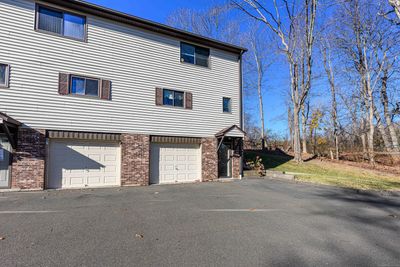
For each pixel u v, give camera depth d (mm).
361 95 22906
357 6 20109
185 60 14164
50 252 3975
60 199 8227
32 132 10047
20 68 9992
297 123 20078
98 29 11734
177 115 13562
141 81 12633
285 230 5258
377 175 16188
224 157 15375
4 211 6523
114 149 11922
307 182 12992
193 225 5492
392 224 5816
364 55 21109
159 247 4242
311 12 17781
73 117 10883
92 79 11445
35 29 10391
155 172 12938
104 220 5762
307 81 18969
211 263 3678
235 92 15797
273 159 21031
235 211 6820
